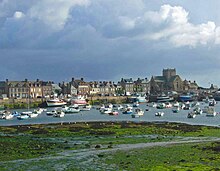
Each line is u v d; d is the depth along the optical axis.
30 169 49.84
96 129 104.12
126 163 52.41
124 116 184.38
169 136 88.19
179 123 126.00
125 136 88.69
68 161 55.44
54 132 98.06
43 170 49.25
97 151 64.94
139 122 131.38
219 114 188.38
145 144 73.62
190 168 47.72
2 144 72.25
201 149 63.38
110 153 62.22
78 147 70.06
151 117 173.38
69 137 87.88
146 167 49.06
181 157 56.00
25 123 149.88
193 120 152.75
